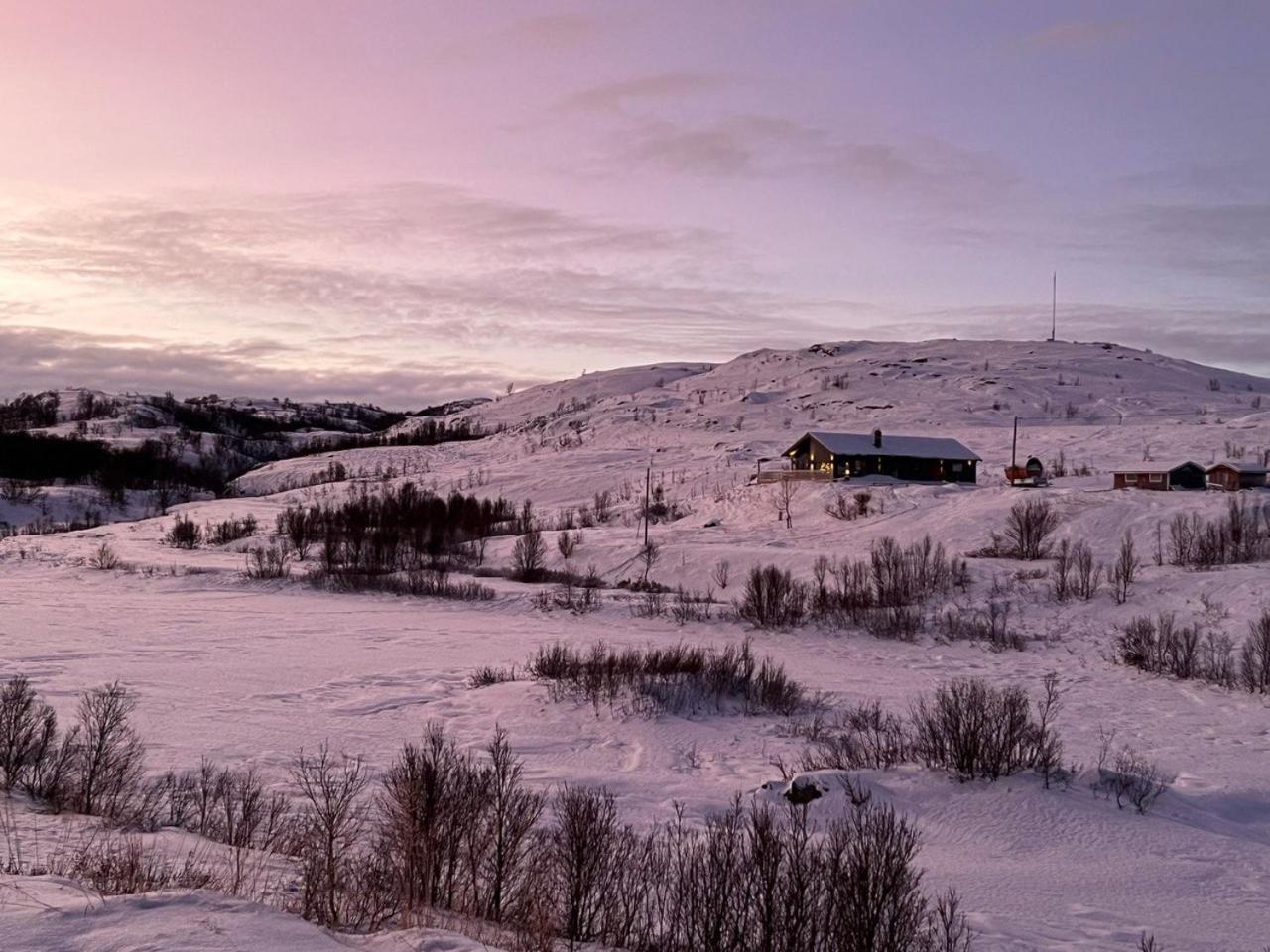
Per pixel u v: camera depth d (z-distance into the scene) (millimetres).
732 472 99000
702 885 6461
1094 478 80562
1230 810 12945
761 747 16531
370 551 55500
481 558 60406
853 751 15172
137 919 4555
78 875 6176
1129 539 43438
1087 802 11961
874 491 67875
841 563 48375
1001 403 174375
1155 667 28188
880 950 5859
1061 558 43375
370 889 6559
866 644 33594
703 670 21906
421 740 15828
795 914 6062
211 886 6293
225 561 58250
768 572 39906
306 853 7832
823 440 81062
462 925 6020
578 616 39000
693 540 59938
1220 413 156625
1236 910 8703
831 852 6719
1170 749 18000
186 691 20031
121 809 9445
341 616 37344
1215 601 35188
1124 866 9859
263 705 18781
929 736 14703
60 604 39000
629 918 6441
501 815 7527
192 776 11953
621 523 75125
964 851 10273
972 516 56375
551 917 6312
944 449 82312
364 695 20469
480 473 124000
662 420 177750
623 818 10836
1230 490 60812
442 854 7184
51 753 11125
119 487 127062
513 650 29156
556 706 18891
